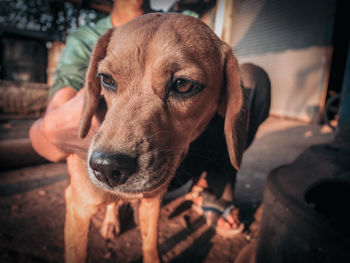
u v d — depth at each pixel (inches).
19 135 18.6
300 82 43.6
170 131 6.3
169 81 6.1
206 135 9.5
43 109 27.0
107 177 5.4
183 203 13.6
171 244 10.4
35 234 10.6
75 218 7.5
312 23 41.1
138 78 6.1
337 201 6.7
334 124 39.4
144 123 5.7
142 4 10.7
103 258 9.5
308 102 42.3
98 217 12.0
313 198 6.8
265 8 49.1
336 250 4.9
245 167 19.5
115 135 5.5
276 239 6.3
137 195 6.1
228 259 9.7
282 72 47.1
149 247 8.5
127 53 6.1
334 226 5.1
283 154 23.3
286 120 44.3
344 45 40.8
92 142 5.7
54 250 9.8
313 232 5.2
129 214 11.9
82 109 6.5
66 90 9.3
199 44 6.4
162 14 7.0
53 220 11.7
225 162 10.8
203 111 6.9
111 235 10.6
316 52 40.8
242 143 7.2
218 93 7.3
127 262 9.4
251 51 53.4
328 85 41.6
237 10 55.4
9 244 9.9
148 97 6.0
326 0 38.8
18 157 17.2
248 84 10.6
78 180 7.1
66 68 10.1
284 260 6.0
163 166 6.1
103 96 7.6
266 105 11.1
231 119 7.0
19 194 14.0
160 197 8.0
